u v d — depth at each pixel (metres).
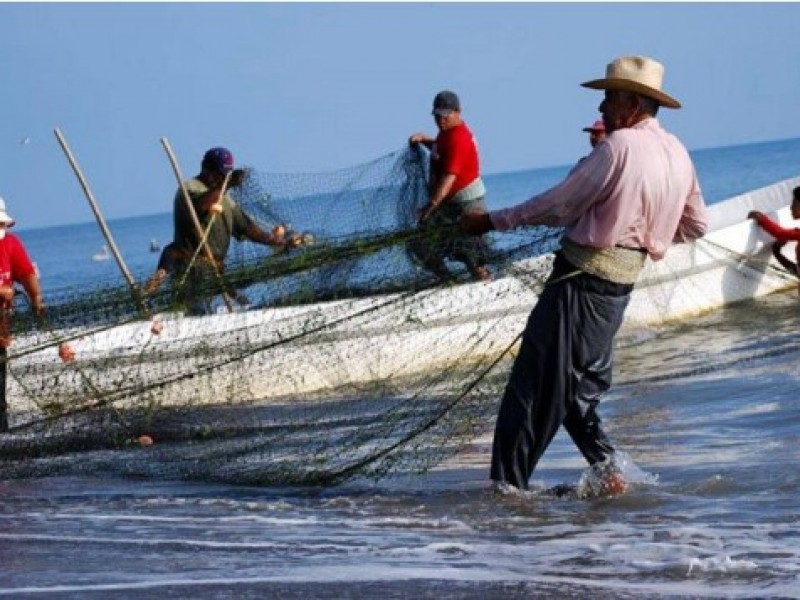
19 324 25.77
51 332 25.62
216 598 14.14
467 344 22.78
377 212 35.03
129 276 26.36
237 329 24.58
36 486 23.80
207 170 34.19
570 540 17.23
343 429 23.33
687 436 25.38
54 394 25.48
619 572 15.12
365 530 18.42
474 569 15.41
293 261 23.62
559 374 20.28
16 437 25.42
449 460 24.45
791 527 17.50
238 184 34.09
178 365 25.08
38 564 16.27
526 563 15.75
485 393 22.44
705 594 13.98
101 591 14.60
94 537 18.14
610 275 20.02
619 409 29.12
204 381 24.75
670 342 38.53
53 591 14.70
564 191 19.84
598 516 19.11
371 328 23.52
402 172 35.50
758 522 18.03
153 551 16.89
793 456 22.31
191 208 33.62
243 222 34.09
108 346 25.44
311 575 15.12
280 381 24.33
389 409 23.23
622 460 21.25
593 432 20.91
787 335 37.75
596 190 19.75
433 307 22.77
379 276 23.06
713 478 20.94
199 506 21.08
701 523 18.14
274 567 15.65
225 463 23.59
